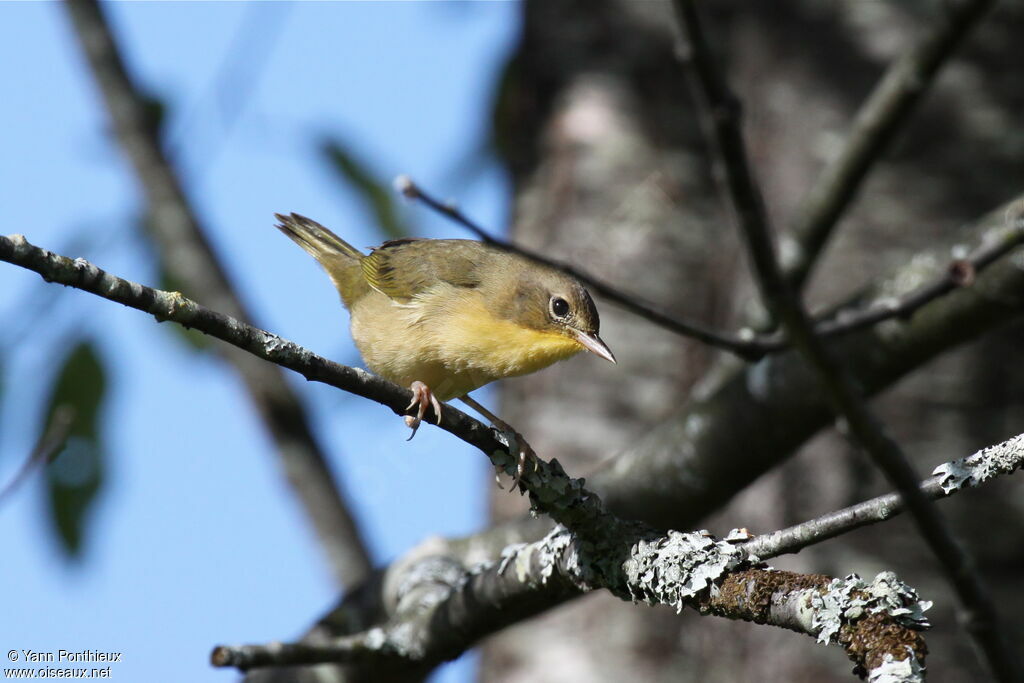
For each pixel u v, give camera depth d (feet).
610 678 39.75
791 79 41.70
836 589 20.39
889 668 18.88
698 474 34.01
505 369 37.11
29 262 21.25
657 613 40.27
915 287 33.17
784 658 37.88
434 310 37.27
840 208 30.89
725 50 43.55
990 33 40.09
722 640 39.40
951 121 39.91
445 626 29.94
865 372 33.35
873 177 40.06
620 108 44.01
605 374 42.63
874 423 21.97
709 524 40.50
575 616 40.78
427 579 33.50
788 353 33.35
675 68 43.93
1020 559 37.22
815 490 39.14
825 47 41.45
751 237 22.93
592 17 45.03
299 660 27.84
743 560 22.43
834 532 22.27
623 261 42.78
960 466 22.39
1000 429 38.37
